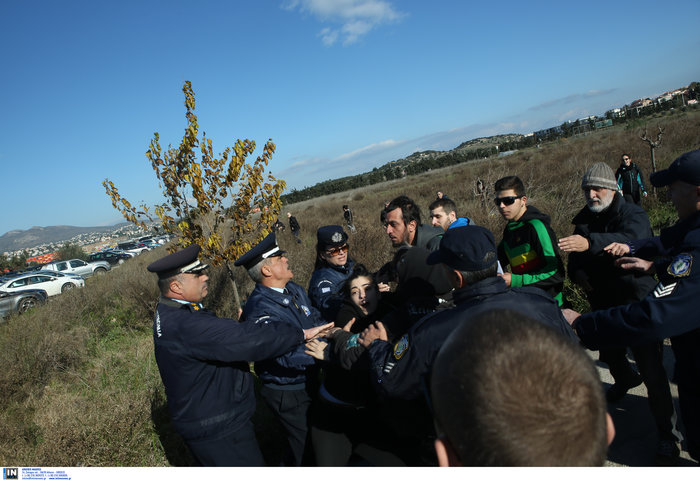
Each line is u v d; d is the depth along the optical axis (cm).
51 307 812
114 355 596
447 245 162
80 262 2342
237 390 232
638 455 259
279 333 219
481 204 906
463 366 70
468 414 66
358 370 191
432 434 161
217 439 222
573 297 486
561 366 65
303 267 774
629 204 281
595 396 65
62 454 305
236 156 506
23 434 388
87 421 350
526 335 70
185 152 504
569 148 2809
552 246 272
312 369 255
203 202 512
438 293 205
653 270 229
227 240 584
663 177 199
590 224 297
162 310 229
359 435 222
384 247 783
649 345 237
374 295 244
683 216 196
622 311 173
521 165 2066
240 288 734
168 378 220
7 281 1705
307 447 252
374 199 2744
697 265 160
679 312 159
